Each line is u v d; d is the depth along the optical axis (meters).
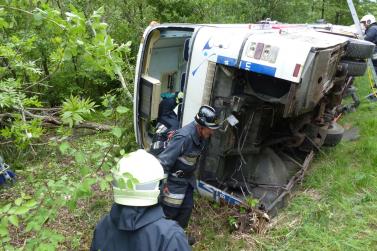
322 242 3.99
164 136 4.36
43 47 7.00
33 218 2.12
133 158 1.97
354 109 8.34
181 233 1.90
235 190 4.73
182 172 3.63
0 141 6.18
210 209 4.51
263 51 3.90
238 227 4.23
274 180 4.83
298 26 6.43
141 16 8.91
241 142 4.57
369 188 5.03
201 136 3.60
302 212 4.48
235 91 4.23
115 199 1.90
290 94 3.90
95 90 9.27
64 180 2.35
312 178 5.20
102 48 2.47
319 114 5.58
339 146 6.40
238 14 10.93
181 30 4.58
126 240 1.91
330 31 6.60
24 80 6.32
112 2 8.83
